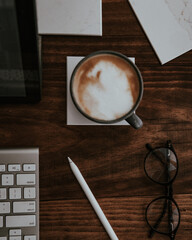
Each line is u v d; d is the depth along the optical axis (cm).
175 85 63
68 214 60
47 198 60
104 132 61
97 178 61
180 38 62
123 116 54
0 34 46
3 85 53
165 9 62
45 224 59
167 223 61
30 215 56
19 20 45
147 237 61
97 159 61
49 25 59
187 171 62
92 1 60
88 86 57
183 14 62
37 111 60
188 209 62
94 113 57
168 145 62
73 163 59
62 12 59
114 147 61
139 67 62
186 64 63
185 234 62
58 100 60
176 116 63
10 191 56
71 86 54
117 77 57
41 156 60
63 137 60
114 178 61
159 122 62
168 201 61
